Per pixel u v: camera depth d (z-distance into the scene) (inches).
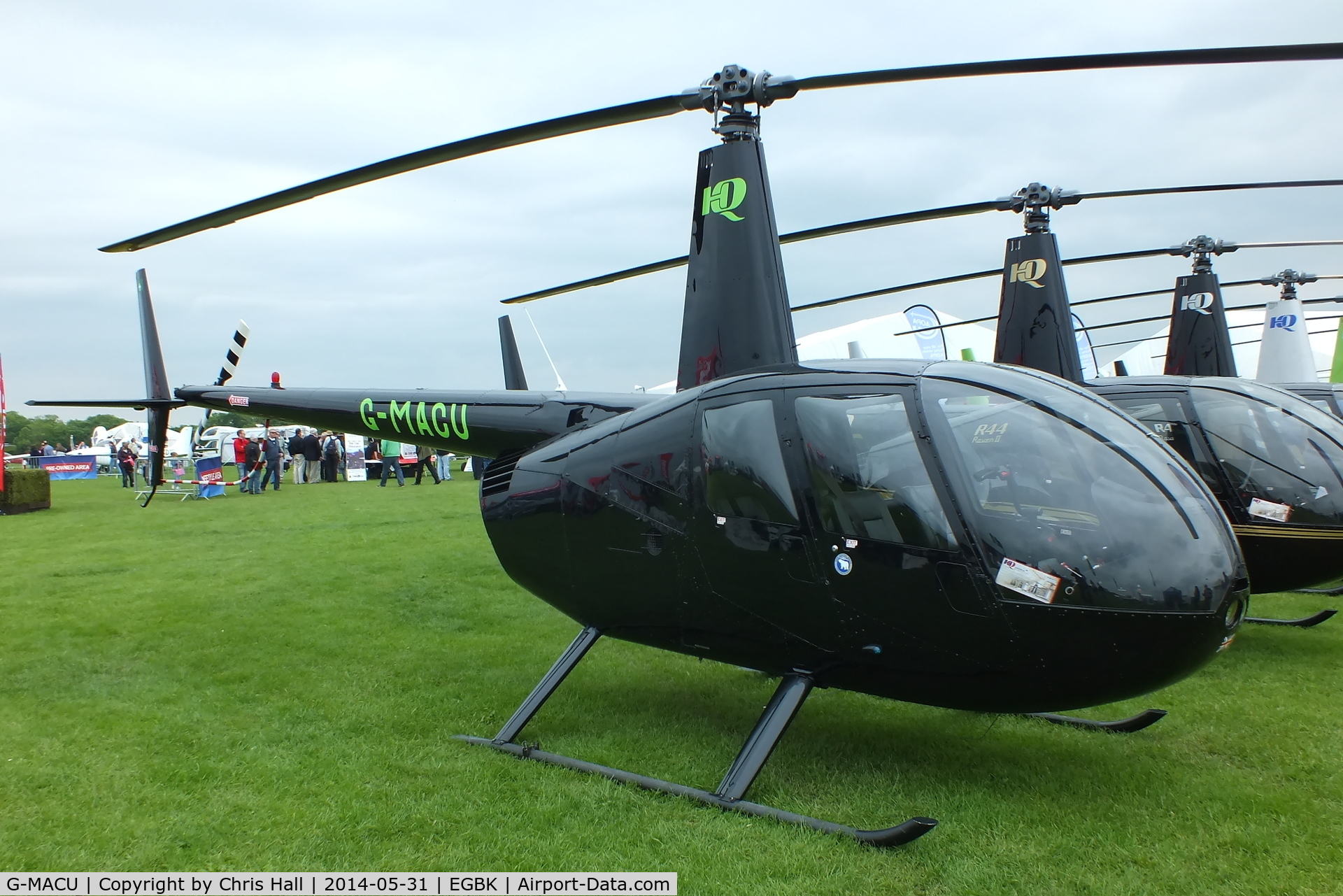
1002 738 181.2
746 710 201.6
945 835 136.8
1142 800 149.8
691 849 132.3
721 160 182.9
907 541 136.9
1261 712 199.2
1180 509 137.5
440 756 171.5
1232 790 153.4
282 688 217.8
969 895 119.8
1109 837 135.9
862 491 142.0
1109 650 129.4
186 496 800.9
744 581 154.8
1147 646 128.9
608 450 177.6
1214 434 258.8
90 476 1493.6
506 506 193.9
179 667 234.8
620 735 184.2
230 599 321.4
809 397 151.8
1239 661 247.9
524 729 188.1
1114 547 131.2
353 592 335.3
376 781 158.7
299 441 999.0
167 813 145.3
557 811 145.8
